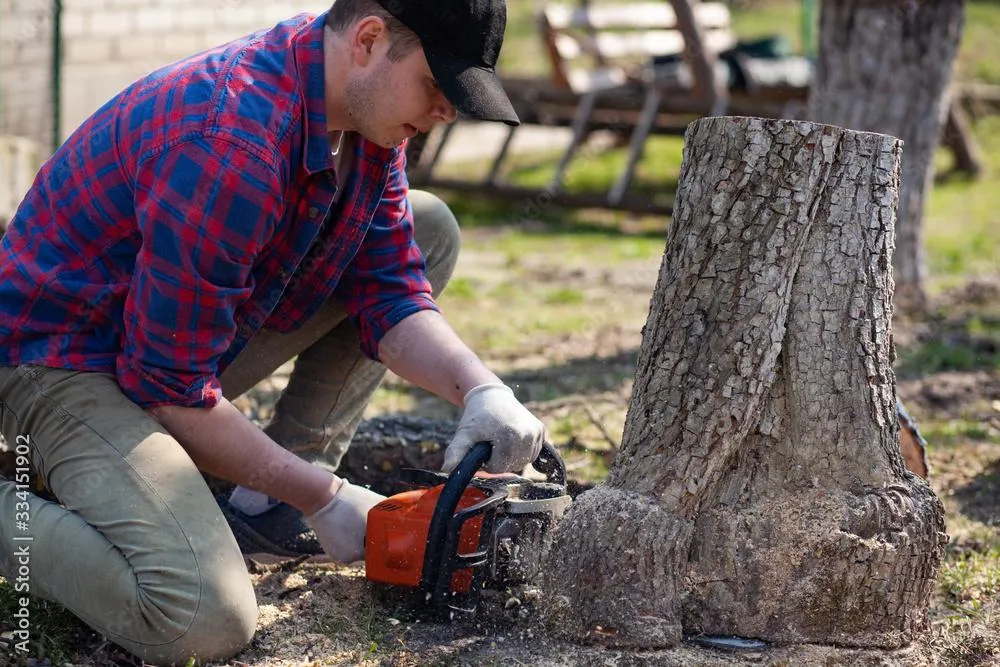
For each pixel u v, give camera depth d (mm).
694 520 2502
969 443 4406
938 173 11484
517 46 15508
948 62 6594
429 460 3547
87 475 2373
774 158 2406
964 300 7094
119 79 8898
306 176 2387
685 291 2492
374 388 3117
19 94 8305
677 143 13023
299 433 3066
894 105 6605
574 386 5047
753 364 2441
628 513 2469
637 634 2445
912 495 2494
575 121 10219
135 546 2301
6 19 8195
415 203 3051
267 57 2354
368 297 2785
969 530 3443
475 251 8883
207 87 2293
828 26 6707
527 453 2490
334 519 2564
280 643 2506
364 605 2693
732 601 2482
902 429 3176
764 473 2500
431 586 2449
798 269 2467
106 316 2438
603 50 10820
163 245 2264
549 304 7016
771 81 10023
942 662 2490
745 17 16625
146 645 2324
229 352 2619
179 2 9047
